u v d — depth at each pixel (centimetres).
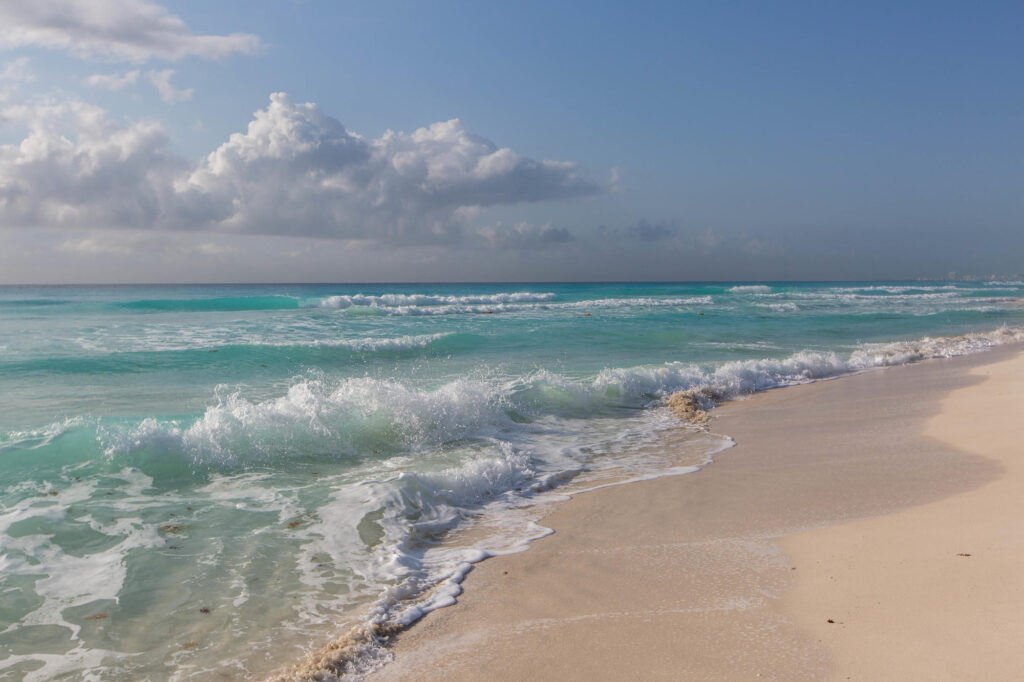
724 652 353
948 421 955
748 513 604
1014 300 5300
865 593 406
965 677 302
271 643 397
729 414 1111
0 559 507
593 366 1554
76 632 407
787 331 2456
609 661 354
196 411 1025
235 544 545
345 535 568
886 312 3569
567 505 659
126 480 698
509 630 400
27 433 781
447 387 1055
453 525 608
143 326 2391
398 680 349
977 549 450
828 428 970
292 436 842
